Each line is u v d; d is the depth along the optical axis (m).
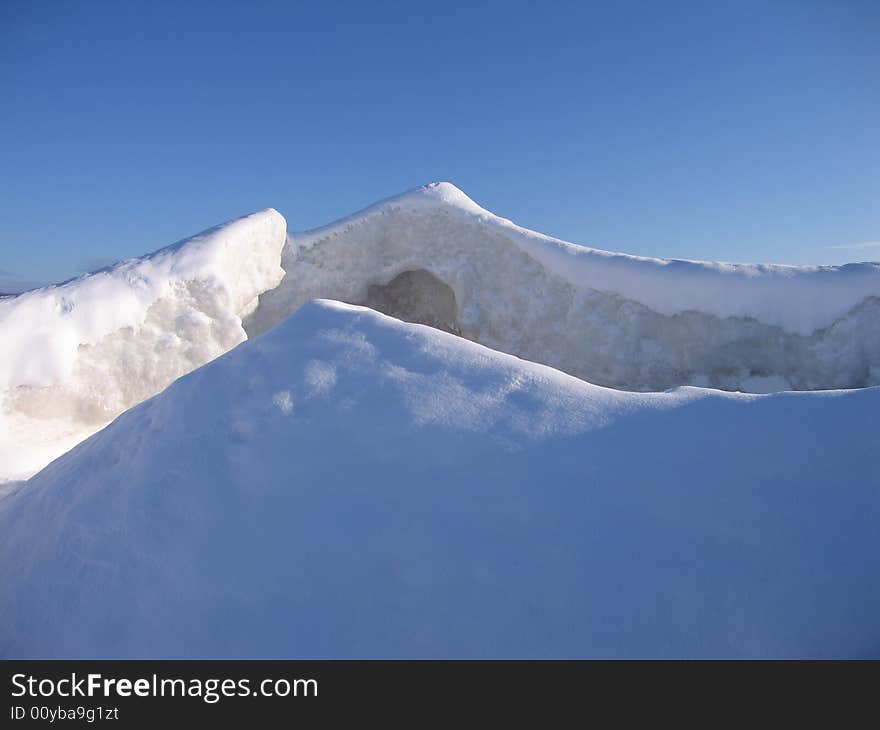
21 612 2.29
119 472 2.75
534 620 1.80
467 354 2.83
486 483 2.17
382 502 2.19
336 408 2.62
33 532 2.75
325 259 10.22
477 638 1.79
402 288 10.95
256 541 2.17
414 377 2.71
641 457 2.17
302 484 2.33
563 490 2.10
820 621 1.69
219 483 2.43
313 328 3.19
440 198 10.12
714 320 7.35
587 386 2.59
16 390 5.84
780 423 2.22
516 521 2.03
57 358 6.11
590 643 1.74
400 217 10.22
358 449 2.40
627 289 8.01
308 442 2.49
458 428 2.39
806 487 1.99
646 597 1.79
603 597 1.81
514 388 2.59
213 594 2.05
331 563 2.04
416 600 1.89
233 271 8.15
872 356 6.78
